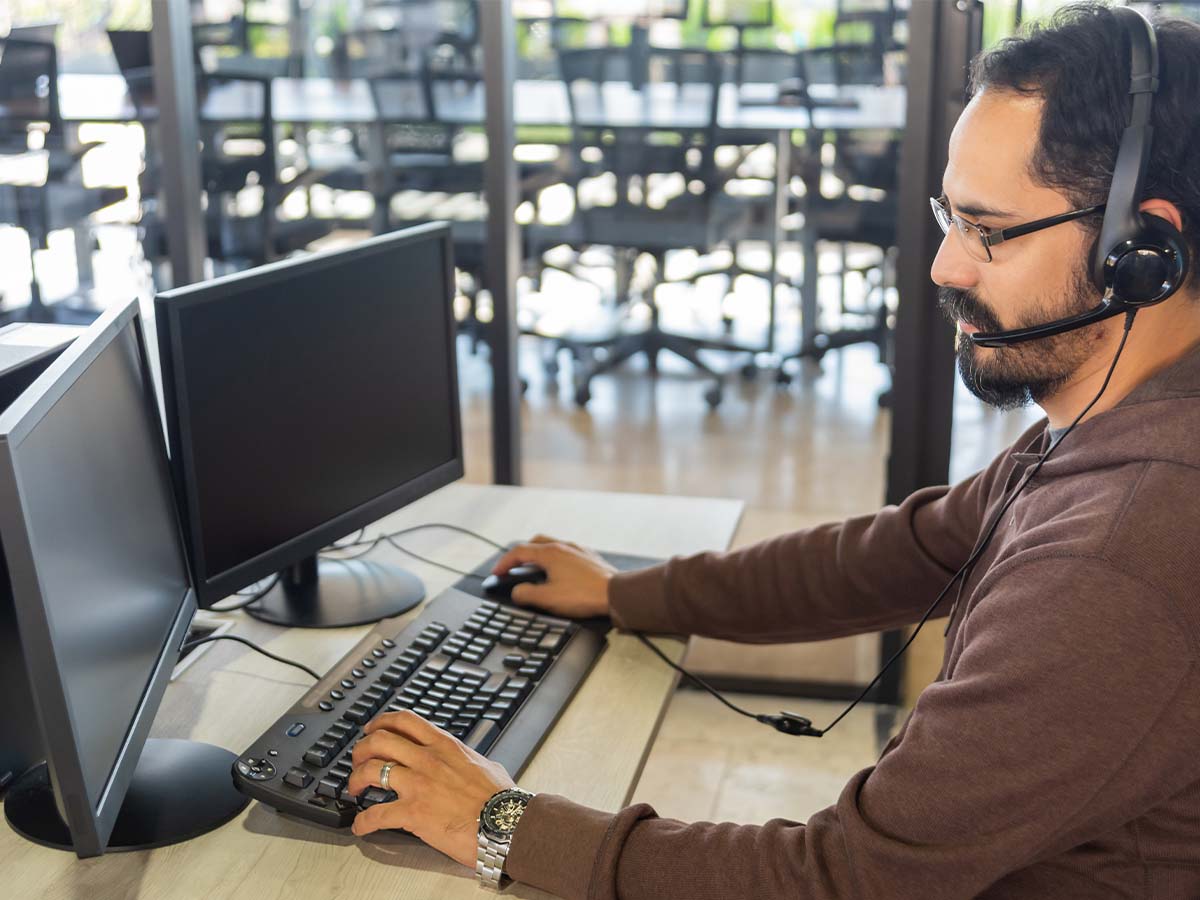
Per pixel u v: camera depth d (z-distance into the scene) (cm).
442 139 292
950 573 137
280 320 141
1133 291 90
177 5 283
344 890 104
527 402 307
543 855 104
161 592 120
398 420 164
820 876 97
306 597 156
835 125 276
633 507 192
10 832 111
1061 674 88
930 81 253
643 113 285
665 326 299
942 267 100
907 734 98
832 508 300
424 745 113
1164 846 94
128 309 121
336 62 290
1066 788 89
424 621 143
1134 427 94
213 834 110
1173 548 88
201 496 132
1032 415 275
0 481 85
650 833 104
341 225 300
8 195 306
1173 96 90
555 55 284
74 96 297
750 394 299
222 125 295
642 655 145
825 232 285
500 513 189
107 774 98
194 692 134
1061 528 93
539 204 296
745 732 275
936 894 93
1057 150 92
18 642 117
